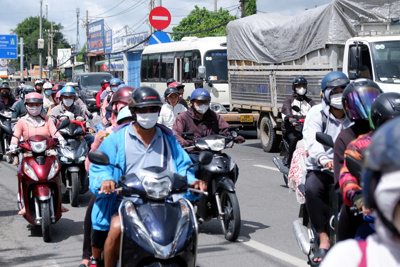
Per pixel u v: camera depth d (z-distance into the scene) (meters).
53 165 6.66
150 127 4.09
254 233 6.94
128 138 4.21
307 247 4.88
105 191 3.85
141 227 3.63
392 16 11.94
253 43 15.48
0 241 6.73
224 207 6.65
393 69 10.77
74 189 8.57
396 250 1.68
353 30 12.00
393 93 3.30
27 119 7.36
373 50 10.94
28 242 6.68
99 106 17.42
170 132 4.33
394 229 1.62
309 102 10.04
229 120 15.99
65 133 8.66
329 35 12.10
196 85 19.58
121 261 3.71
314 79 12.94
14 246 6.50
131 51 40.16
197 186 4.15
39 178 6.50
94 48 64.88
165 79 22.48
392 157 1.58
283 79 14.14
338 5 12.03
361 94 3.69
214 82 19.31
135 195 3.94
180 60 21.08
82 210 8.49
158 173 3.82
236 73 16.70
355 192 3.29
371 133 3.38
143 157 4.21
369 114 3.39
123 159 4.19
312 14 12.75
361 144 3.37
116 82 11.80
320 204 4.68
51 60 91.44
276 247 6.33
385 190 1.59
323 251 4.59
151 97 4.02
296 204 8.60
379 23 12.07
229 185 6.30
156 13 25.05
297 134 9.95
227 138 6.57
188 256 3.71
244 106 16.34
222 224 6.72
